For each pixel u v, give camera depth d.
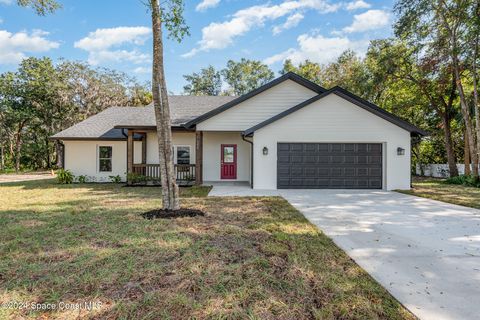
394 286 2.87
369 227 5.27
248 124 12.22
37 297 2.62
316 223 5.57
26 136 28.53
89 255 3.62
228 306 2.47
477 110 12.59
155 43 5.90
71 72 26.14
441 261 3.57
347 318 2.32
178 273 3.10
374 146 11.02
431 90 16.34
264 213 6.45
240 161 14.33
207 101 15.96
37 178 17.97
